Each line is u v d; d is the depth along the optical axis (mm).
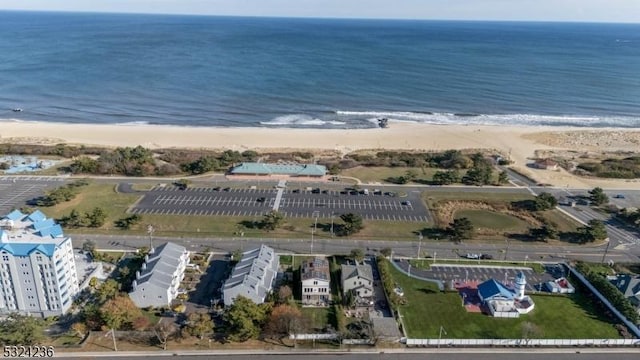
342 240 156375
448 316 119375
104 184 196750
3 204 175250
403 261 144625
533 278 137625
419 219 172500
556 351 109188
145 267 128375
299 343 109562
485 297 122625
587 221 174375
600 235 157000
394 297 122875
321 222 167875
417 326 115375
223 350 106812
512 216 176750
